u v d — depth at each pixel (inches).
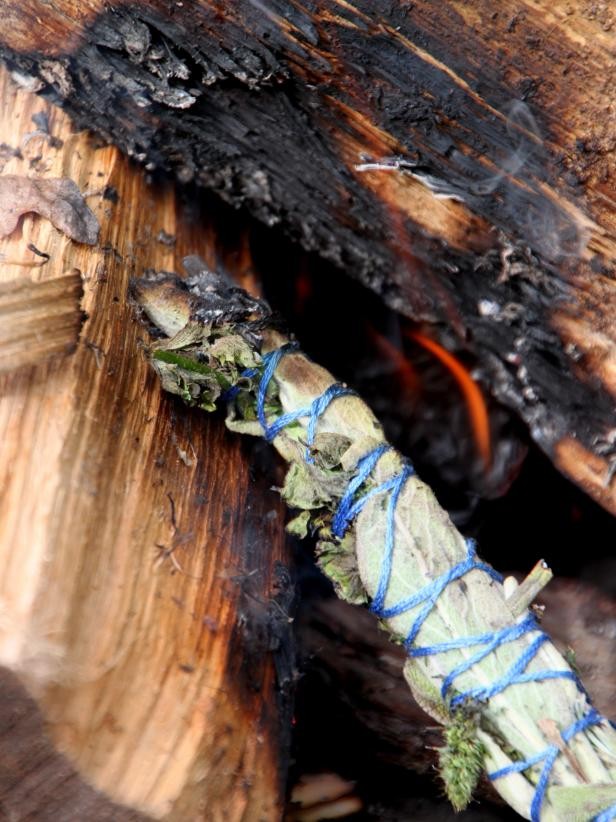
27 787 27.9
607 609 33.2
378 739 31.6
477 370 32.9
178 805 28.1
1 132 31.9
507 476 33.8
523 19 29.0
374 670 31.8
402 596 28.8
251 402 30.2
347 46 29.8
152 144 32.1
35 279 29.8
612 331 30.8
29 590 27.4
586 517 34.3
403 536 29.0
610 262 30.4
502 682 28.3
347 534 29.4
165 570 28.7
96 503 28.4
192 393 29.7
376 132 30.7
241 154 32.0
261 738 28.9
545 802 27.9
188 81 31.0
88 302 29.8
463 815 31.3
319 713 31.7
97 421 28.8
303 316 34.9
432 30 29.4
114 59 31.1
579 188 29.9
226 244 33.4
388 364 34.4
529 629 28.7
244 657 28.9
